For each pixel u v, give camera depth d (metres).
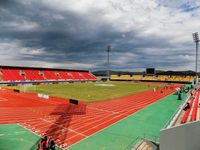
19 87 67.69
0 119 24.97
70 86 74.56
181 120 22.08
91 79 115.38
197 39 61.94
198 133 12.21
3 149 16.36
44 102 37.66
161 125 23.23
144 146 16.48
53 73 105.00
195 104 31.66
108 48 116.69
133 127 22.36
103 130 21.17
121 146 17.09
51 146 15.95
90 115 27.52
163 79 104.12
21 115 27.17
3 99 40.94
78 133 20.17
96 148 16.67
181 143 11.62
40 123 23.45
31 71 97.88
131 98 43.88
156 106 34.72
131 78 113.94
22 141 18.02
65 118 25.83
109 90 60.28
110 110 30.95
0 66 89.19
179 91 48.97
